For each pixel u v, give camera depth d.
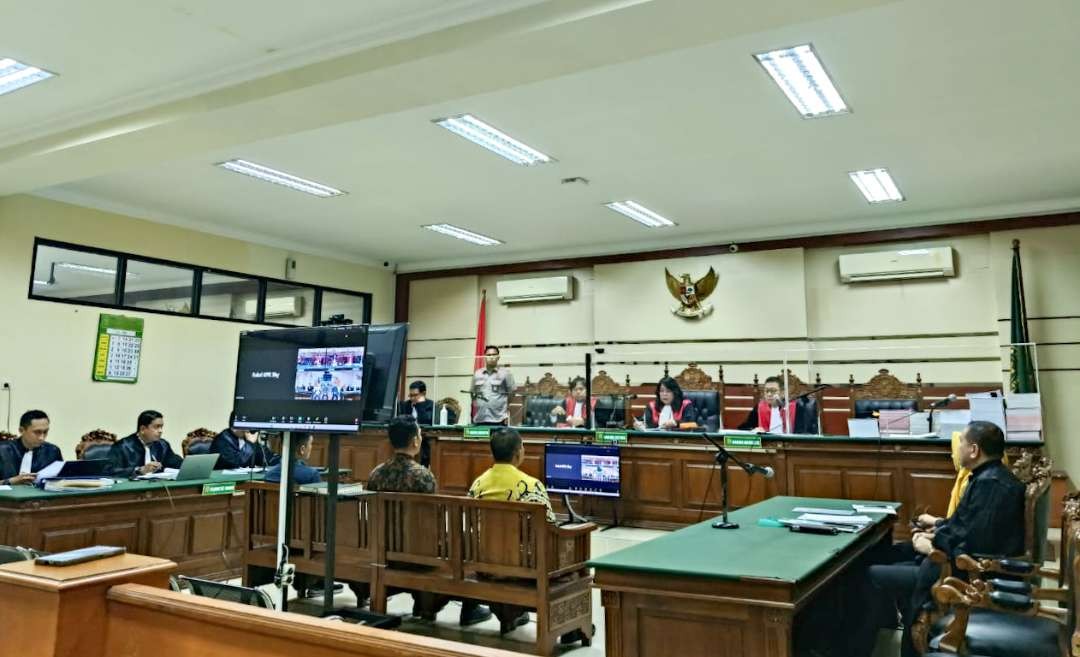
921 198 6.84
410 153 5.62
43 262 6.50
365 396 2.24
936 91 4.49
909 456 5.16
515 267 9.56
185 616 1.44
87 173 5.29
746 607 1.94
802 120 4.95
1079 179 6.25
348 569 3.54
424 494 3.38
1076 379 6.68
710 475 5.87
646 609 2.07
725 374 8.17
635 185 6.45
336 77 3.81
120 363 6.98
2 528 3.53
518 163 5.85
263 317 8.49
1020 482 2.77
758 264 8.15
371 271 9.97
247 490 3.84
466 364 9.68
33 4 3.46
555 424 7.08
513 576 3.16
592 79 4.34
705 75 4.29
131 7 3.49
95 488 3.76
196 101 4.29
